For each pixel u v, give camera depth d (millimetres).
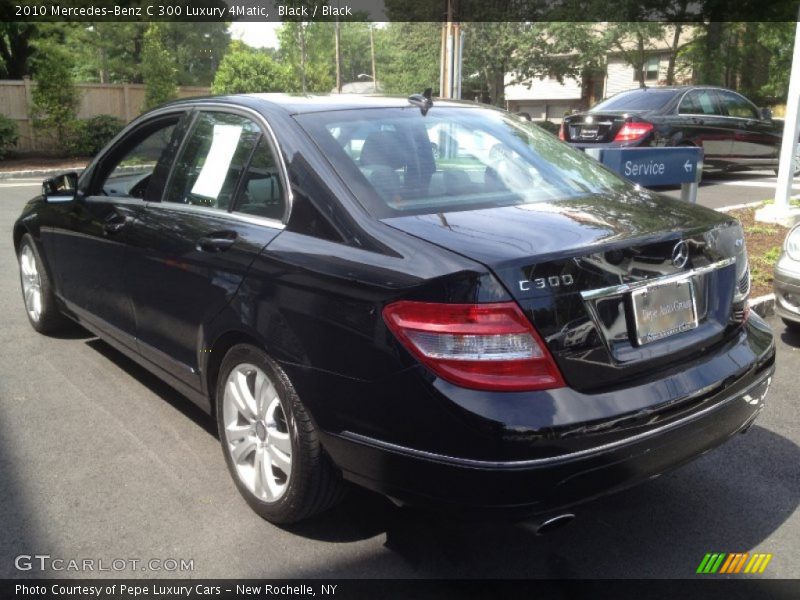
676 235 2785
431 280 2426
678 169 6316
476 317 2373
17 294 6703
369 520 3189
